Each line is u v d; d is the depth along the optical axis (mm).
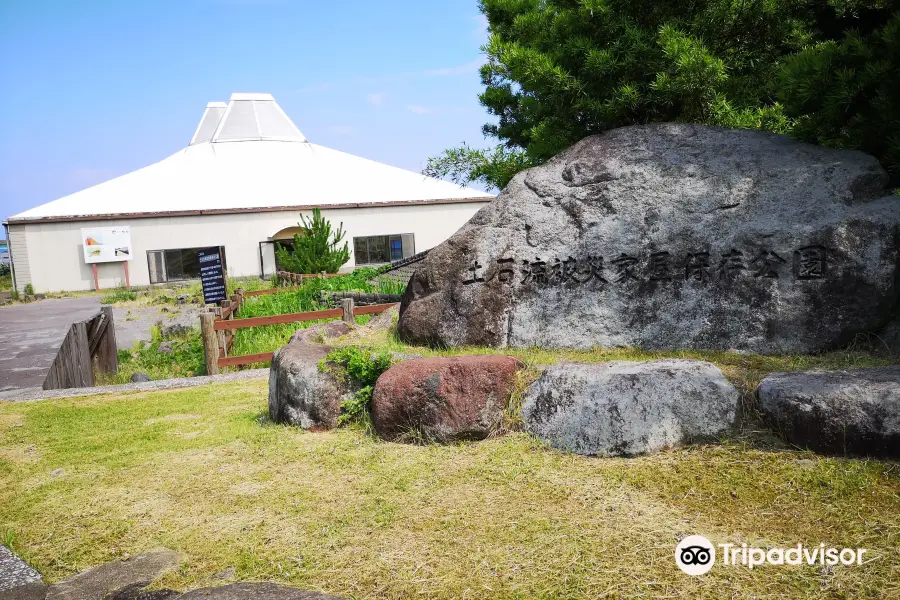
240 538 3414
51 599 2967
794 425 3771
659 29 7285
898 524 3057
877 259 4762
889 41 5297
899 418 3547
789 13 7328
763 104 8383
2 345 12695
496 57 9453
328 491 3893
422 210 28234
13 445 5301
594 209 5527
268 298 15820
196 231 25516
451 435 4367
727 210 5176
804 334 4867
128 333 15250
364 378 4949
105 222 24547
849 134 5789
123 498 4035
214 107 35781
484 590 2812
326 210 26969
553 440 4188
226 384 7559
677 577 2818
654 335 5227
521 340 5605
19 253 24062
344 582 2951
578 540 3143
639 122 7891
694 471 3699
